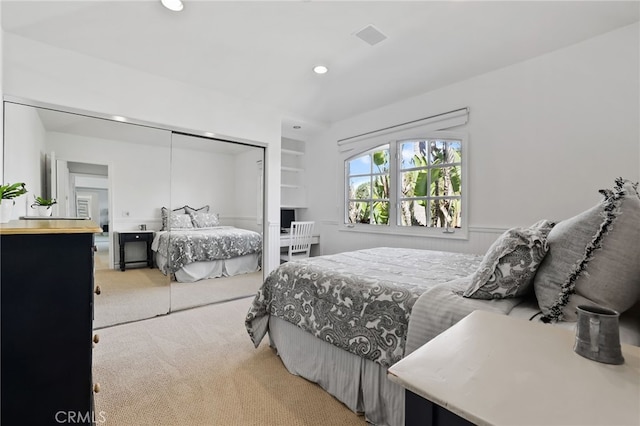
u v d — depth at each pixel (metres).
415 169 3.56
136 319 2.89
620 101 2.22
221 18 2.12
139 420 1.48
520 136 2.73
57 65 2.47
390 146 3.80
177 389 1.75
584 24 2.18
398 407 1.39
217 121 3.39
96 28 2.23
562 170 2.49
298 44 2.45
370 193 4.11
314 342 1.85
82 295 1.15
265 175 3.91
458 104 3.16
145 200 3.11
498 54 2.59
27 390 1.07
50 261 1.10
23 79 2.33
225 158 3.73
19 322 1.06
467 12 2.05
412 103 3.58
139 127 3.01
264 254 3.92
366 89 3.34
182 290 3.39
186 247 3.43
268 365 2.04
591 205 2.36
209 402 1.63
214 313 3.05
